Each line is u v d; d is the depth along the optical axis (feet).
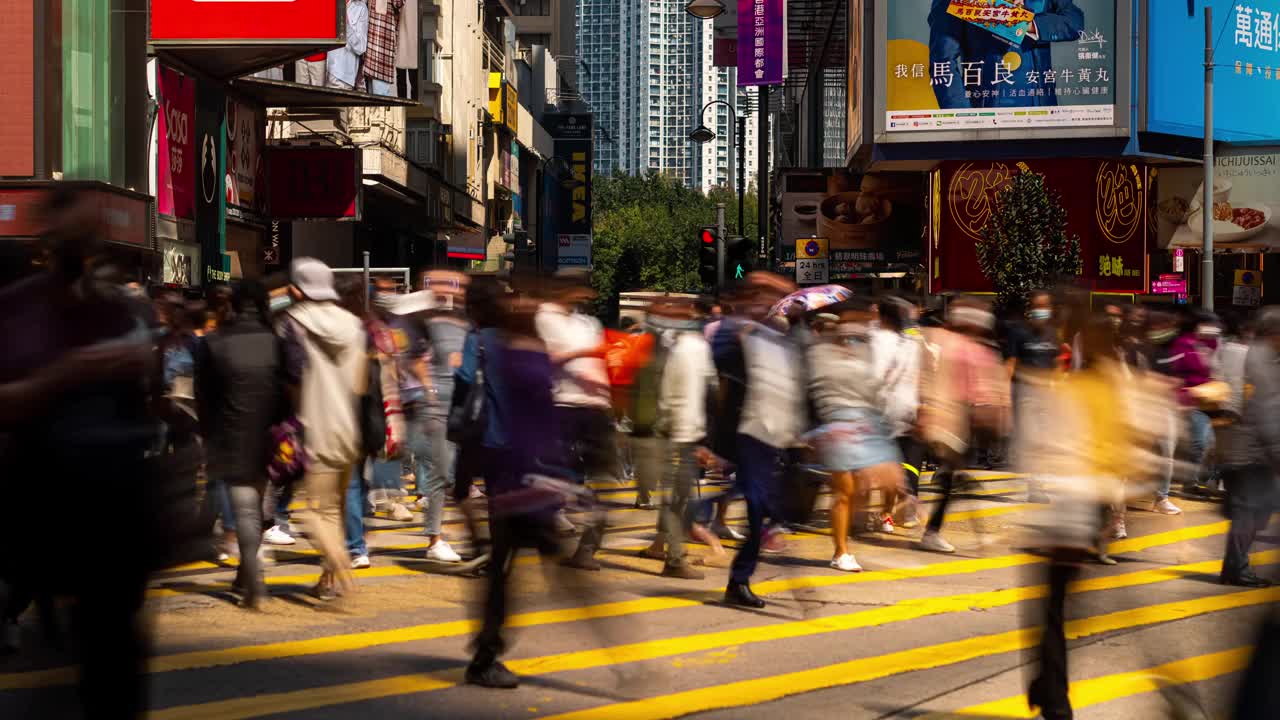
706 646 22.98
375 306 37.50
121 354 13.73
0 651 19.77
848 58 128.57
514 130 206.18
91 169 58.80
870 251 139.54
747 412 26.50
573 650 22.34
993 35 110.01
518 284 18.93
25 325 13.48
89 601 13.79
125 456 13.71
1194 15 111.96
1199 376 44.52
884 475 29.04
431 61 139.85
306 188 91.15
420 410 34.91
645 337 31.76
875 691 19.80
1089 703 18.92
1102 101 109.19
